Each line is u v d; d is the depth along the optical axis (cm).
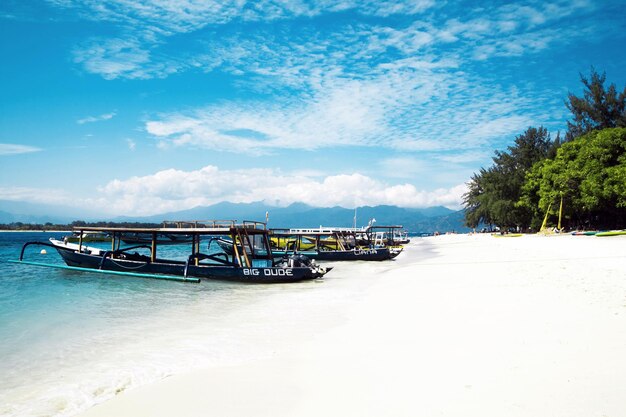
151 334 1198
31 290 2156
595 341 838
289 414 598
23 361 961
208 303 1745
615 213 6322
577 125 8775
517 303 1312
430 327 1087
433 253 4891
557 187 7012
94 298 1903
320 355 899
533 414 540
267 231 2880
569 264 2450
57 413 670
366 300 1686
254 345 1030
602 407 546
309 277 2489
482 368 729
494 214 9238
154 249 2858
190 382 761
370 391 663
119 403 679
